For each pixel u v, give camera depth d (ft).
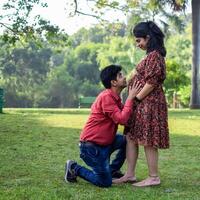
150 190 17.11
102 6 71.67
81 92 206.39
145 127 17.70
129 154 18.49
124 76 18.26
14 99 203.51
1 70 205.05
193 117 59.11
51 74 210.18
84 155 17.75
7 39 64.18
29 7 63.05
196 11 99.25
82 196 15.96
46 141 31.17
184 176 19.86
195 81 97.96
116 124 17.93
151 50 18.03
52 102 206.39
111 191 16.87
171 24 109.70
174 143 31.53
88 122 17.92
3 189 16.81
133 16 98.68
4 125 43.60
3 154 25.03
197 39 98.48
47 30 65.77
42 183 17.97
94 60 219.61
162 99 17.90
